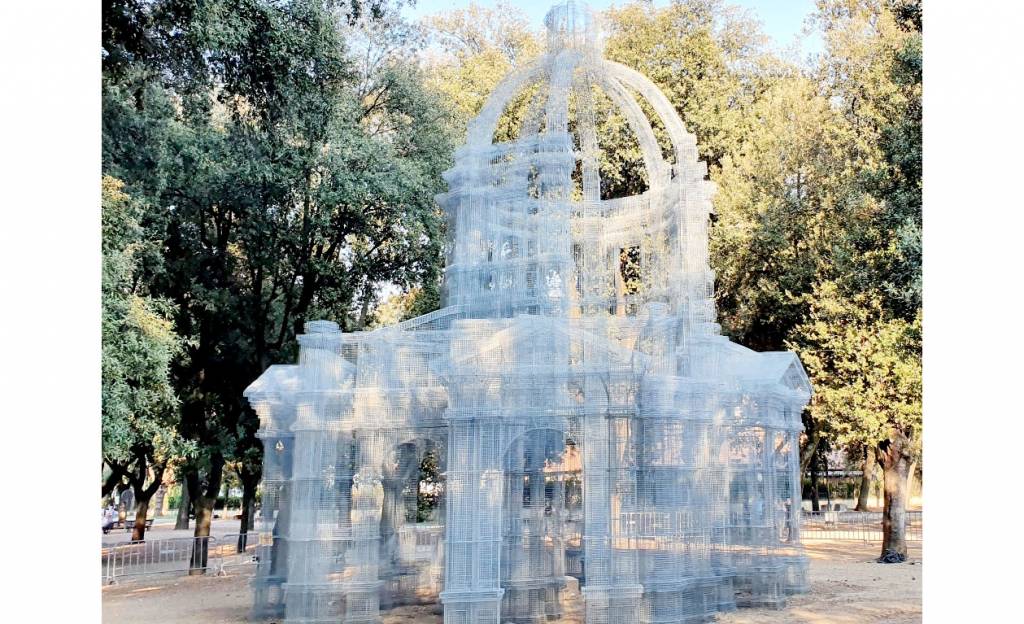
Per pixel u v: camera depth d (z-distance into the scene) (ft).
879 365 95.81
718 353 70.44
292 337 110.83
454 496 56.08
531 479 63.93
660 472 59.47
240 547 110.42
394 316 135.54
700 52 132.98
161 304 91.76
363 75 113.29
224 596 79.20
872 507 190.39
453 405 56.95
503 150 65.00
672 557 59.00
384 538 68.33
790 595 73.56
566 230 62.23
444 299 70.54
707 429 66.18
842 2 128.98
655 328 61.21
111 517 171.32
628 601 55.93
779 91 126.62
